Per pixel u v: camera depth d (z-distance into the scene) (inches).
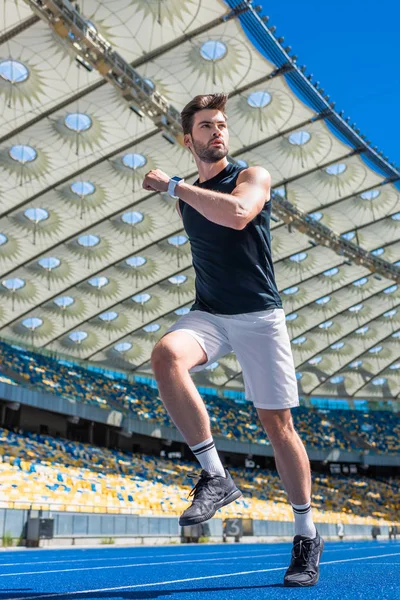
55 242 1334.9
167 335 114.0
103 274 1515.7
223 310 117.1
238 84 952.9
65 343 1859.0
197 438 108.0
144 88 899.4
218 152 118.4
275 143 1104.8
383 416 2438.5
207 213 104.8
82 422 1769.2
